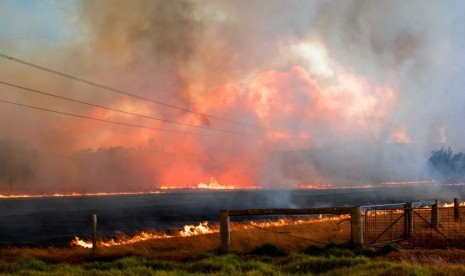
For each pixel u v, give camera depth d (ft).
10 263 51.93
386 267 39.09
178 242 66.80
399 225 69.51
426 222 66.69
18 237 169.89
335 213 54.80
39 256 60.64
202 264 47.65
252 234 66.59
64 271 46.44
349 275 37.35
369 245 55.52
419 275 35.45
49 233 189.57
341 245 54.39
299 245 59.26
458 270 37.37
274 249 54.90
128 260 51.16
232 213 56.59
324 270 43.09
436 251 50.11
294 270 43.60
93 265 50.21
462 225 69.15
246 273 42.06
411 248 54.29
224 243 56.49
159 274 42.55
